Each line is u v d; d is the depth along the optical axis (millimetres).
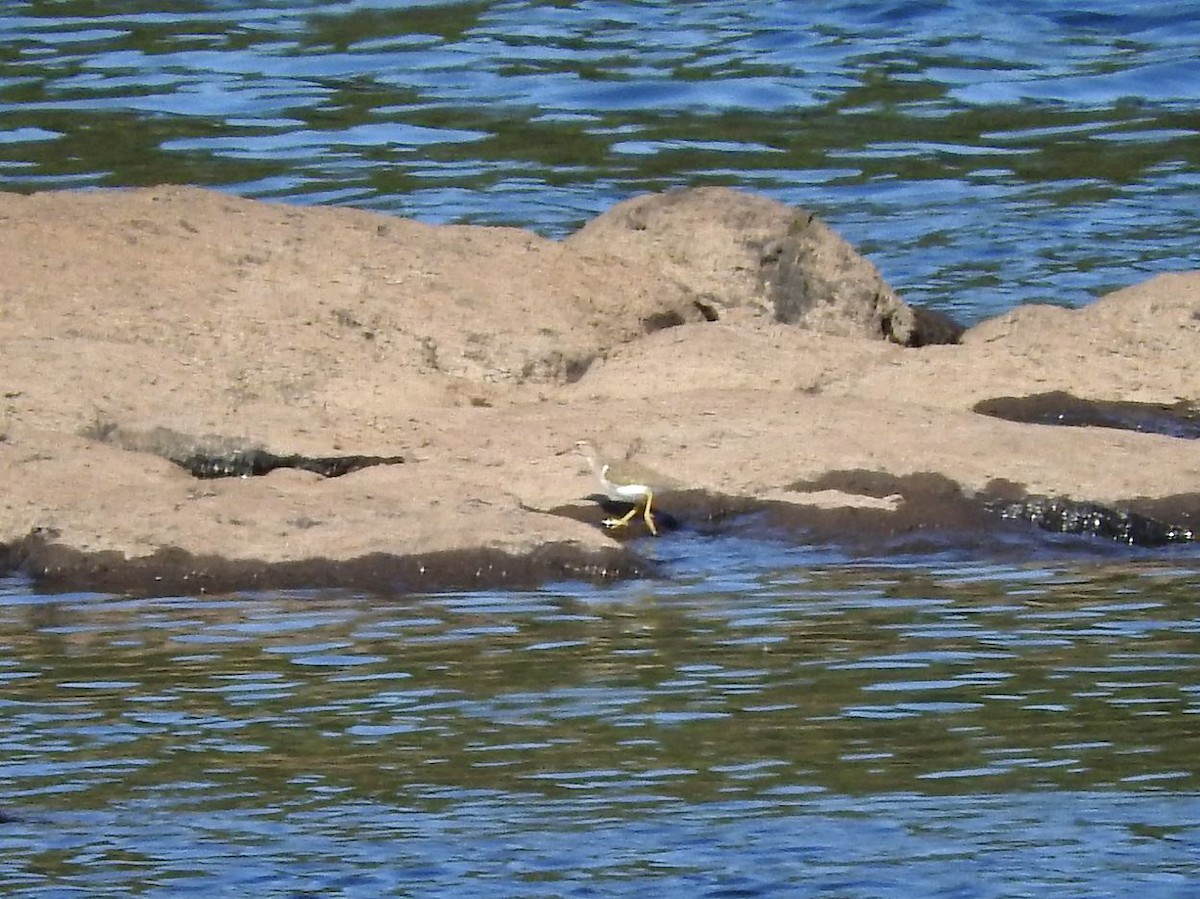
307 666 40156
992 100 97000
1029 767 34562
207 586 44906
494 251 61031
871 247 76188
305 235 60094
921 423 51562
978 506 48125
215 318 56312
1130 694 37812
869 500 48375
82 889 30672
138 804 33781
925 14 111125
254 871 31172
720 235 63125
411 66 101000
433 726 36969
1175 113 94688
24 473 48500
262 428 51656
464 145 89375
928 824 32375
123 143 88688
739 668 39625
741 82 99250
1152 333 57844
